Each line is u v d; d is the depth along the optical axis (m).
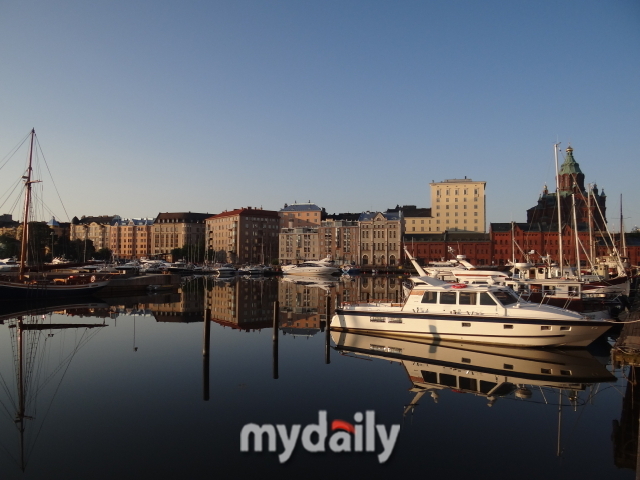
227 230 167.62
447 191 155.25
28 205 50.22
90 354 24.34
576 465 12.18
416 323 26.02
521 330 23.64
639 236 132.00
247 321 37.03
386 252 141.75
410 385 18.66
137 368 21.44
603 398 17.12
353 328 27.80
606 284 41.97
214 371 20.86
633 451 12.98
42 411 15.84
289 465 12.09
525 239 129.12
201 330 32.22
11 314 40.53
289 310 44.88
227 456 12.58
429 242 137.88
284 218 171.12
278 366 21.53
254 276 113.69
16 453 12.68
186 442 13.42
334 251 146.75
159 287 66.44
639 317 28.52
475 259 133.25
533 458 12.55
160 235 199.75
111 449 12.93
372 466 12.12
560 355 22.97
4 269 72.25
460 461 12.45
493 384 18.72
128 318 38.28
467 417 15.43
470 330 24.72
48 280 55.81
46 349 25.59
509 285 38.78
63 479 11.30
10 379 19.64
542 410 15.96
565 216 124.88
